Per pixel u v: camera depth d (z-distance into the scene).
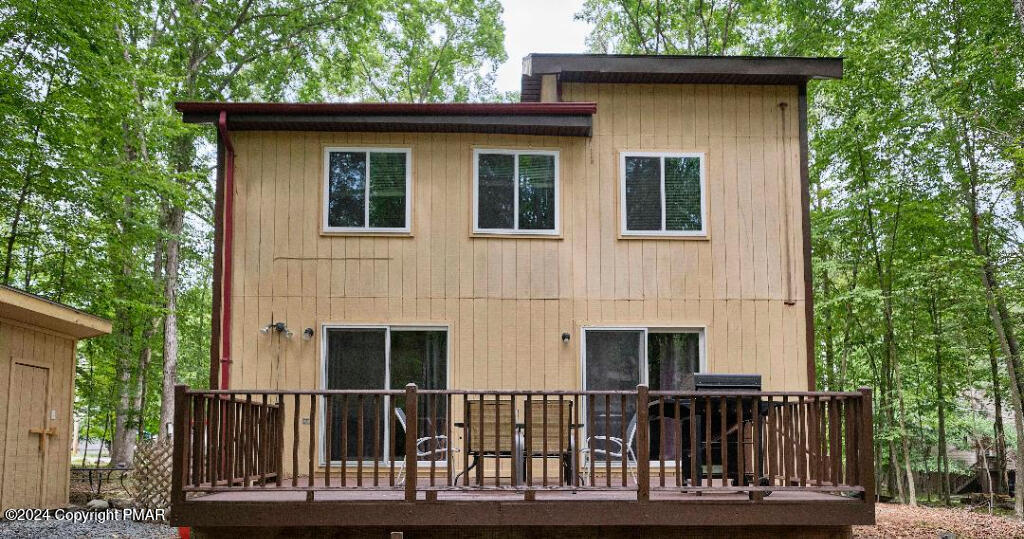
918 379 17.59
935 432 18.80
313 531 6.74
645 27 24.22
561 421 6.79
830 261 16.19
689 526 6.87
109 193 15.70
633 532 6.85
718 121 9.91
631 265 9.62
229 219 9.35
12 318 10.29
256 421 7.58
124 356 18.88
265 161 9.57
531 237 9.61
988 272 15.16
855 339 17.86
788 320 9.61
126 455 19.62
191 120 9.24
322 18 21.70
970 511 15.64
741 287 9.64
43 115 14.16
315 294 9.40
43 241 15.89
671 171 9.81
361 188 9.61
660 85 9.95
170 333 19.72
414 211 9.59
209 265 23.14
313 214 9.52
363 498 6.66
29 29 13.89
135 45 19.78
